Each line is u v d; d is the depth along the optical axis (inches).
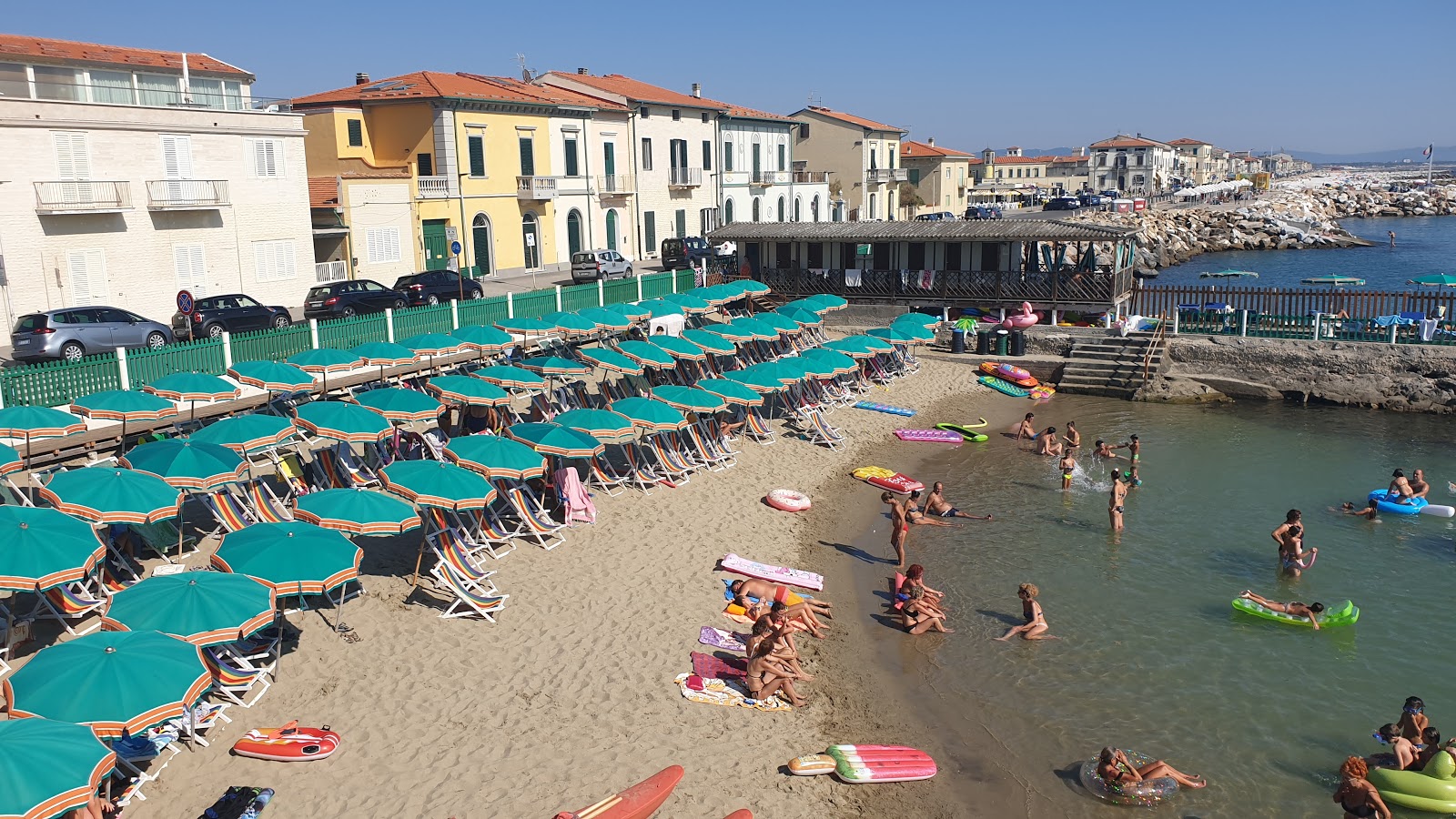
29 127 1147.9
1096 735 529.0
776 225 1684.3
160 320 1291.8
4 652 498.9
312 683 516.4
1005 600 686.5
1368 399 1227.2
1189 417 1192.8
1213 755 510.0
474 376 887.1
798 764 488.1
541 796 447.5
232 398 772.0
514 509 749.9
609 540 734.5
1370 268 2866.6
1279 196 5452.8
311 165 1776.6
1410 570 727.7
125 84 1462.8
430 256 1700.3
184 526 669.3
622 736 499.5
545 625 599.5
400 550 679.7
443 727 491.5
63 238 1186.6
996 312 1497.3
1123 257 1472.7
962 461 1010.7
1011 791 485.7
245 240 1389.0
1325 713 545.3
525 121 1838.1
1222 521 830.5
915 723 541.3
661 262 2107.5
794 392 1125.1
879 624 653.3
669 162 2246.6
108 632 419.8
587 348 1069.1
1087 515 848.9
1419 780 468.8
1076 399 1286.9
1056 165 6013.8
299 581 502.9
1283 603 656.4
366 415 734.5
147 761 444.5
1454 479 941.2
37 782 331.3
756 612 635.5
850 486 920.9
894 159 3326.8
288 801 429.7
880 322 1546.5
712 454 936.9
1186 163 7062.0
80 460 756.6
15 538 468.8
